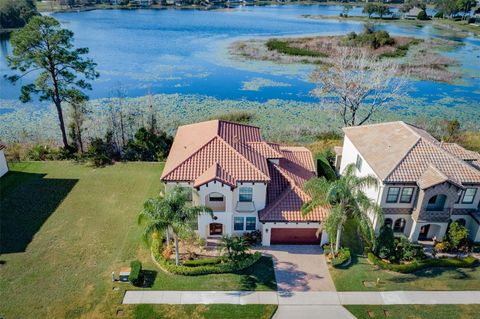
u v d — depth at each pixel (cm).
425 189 3184
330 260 3219
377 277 3072
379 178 3322
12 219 3638
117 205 3912
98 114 6138
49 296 2816
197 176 3250
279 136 5656
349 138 4156
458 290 2948
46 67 4662
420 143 3488
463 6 18588
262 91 7594
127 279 2955
